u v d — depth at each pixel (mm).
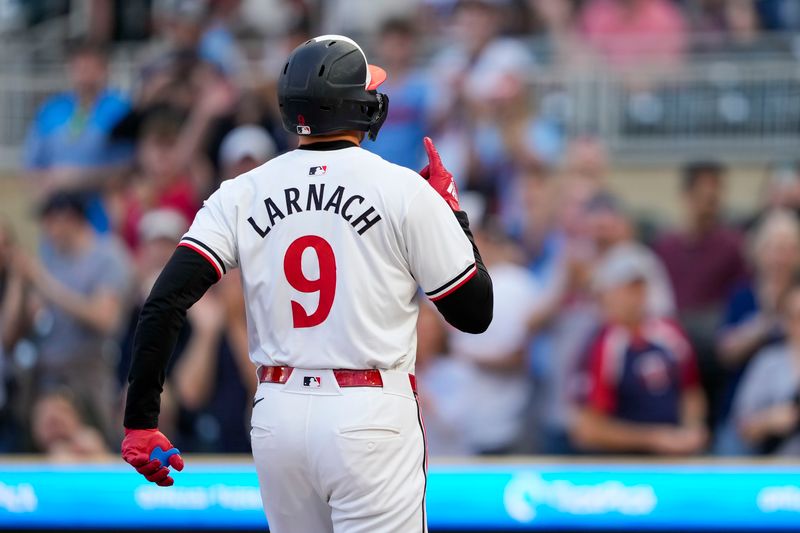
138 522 19281
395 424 8188
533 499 18969
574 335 20094
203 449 19688
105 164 23625
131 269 21750
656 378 19328
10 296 21109
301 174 8414
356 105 8484
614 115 24562
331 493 8234
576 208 21188
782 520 18734
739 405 19969
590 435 19422
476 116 22906
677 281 21203
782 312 19891
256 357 8500
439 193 8633
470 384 19844
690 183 21406
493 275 20250
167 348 8117
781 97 24406
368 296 8164
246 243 8375
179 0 25422
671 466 18875
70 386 20781
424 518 8414
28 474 19359
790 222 20250
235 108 23078
